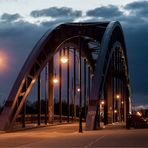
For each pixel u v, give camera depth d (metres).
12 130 56.59
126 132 49.88
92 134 46.47
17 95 60.59
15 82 61.72
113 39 74.25
